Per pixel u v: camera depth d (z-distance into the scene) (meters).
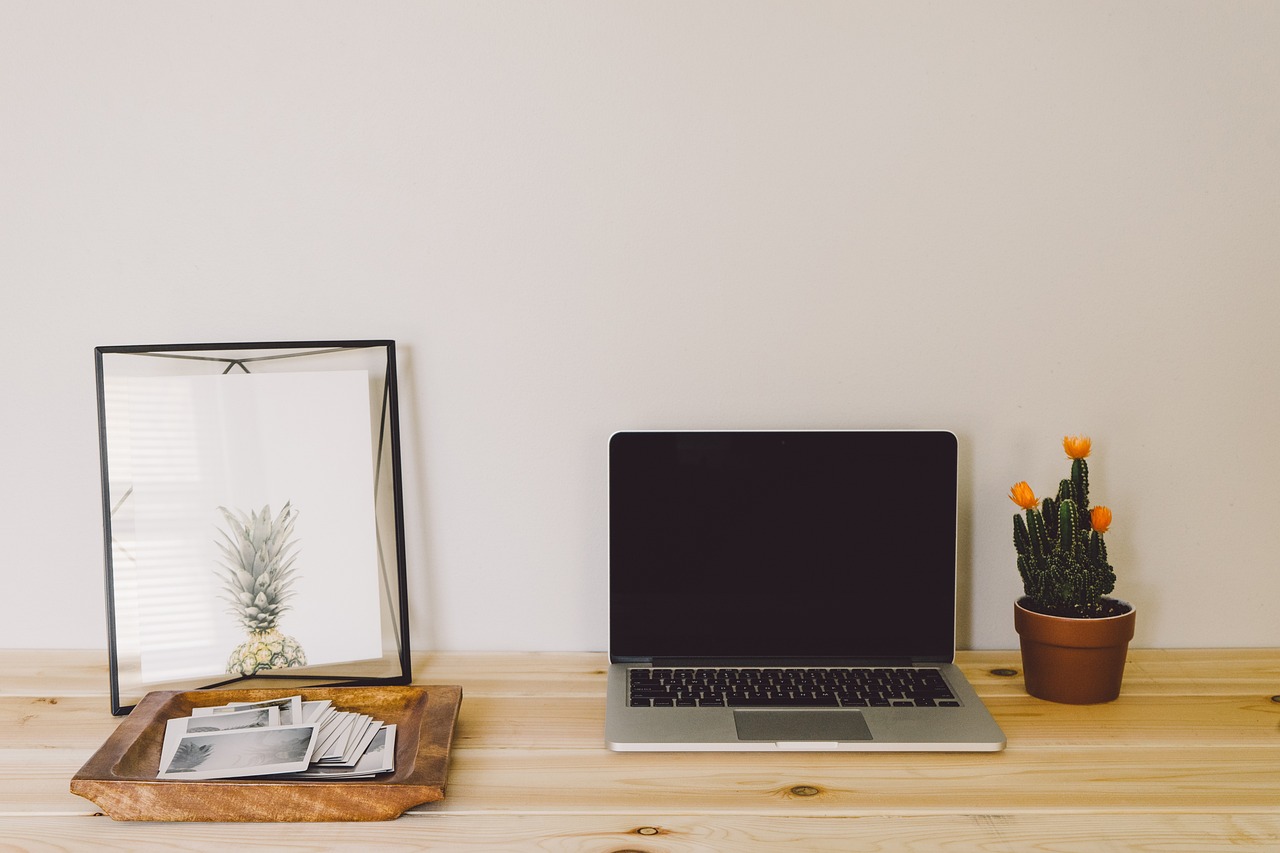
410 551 1.11
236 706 0.93
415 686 0.97
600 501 1.11
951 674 1.02
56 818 0.79
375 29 1.03
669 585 1.04
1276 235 1.06
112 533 1.01
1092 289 1.07
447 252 1.06
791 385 1.08
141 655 1.02
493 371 1.08
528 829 0.77
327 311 1.07
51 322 1.08
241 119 1.05
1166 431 1.09
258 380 1.04
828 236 1.06
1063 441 1.01
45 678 1.05
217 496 1.04
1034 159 1.05
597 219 1.06
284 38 1.03
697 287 1.07
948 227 1.06
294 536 1.05
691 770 0.85
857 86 1.04
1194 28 1.03
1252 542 1.11
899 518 1.04
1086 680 0.97
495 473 1.10
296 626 1.05
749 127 1.04
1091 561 0.98
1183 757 0.88
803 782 0.83
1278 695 1.00
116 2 1.03
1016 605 1.02
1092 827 0.77
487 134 1.05
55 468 1.11
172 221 1.06
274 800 0.78
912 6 1.03
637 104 1.04
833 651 1.04
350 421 1.06
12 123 1.05
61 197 1.06
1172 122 1.04
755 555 1.04
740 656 1.04
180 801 0.78
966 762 0.87
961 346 1.08
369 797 0.78
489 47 1.03
